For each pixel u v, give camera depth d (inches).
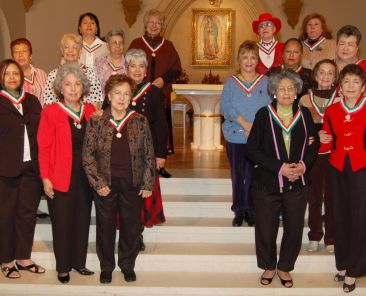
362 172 164.6
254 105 188.5
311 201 186.5
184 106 376.8
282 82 160.9
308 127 164.6
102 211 167.0
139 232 172.9
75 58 188.5
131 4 420.8
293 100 163.8
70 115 165.9
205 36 536.4
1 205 171.9
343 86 163.2
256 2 481.1
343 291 173.9
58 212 168.6
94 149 162.9
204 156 291.4
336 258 174.2
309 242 193.3
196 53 539.5
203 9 531.8
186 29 536.7
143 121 165.9
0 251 175.6
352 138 165.0
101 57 206.4
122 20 426.0
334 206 171.8
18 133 169.9
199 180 228.4
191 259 187.6
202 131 319.0
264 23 208.5
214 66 539.8
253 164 168.9
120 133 162.9
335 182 170.2
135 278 177.3
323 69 178.9
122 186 164.7
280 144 162.4
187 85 296.8
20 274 181.0
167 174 233.6
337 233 172.4
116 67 202.1
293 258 170.2
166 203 214.8
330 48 211.3
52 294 173.6
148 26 231.0
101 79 202.7
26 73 200.8
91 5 415.5
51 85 189.2
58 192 166.9
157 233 201.6
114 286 173.5
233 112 189.8
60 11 410.0
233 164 195.9
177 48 540.1
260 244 170.9
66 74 163.5
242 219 201.8
